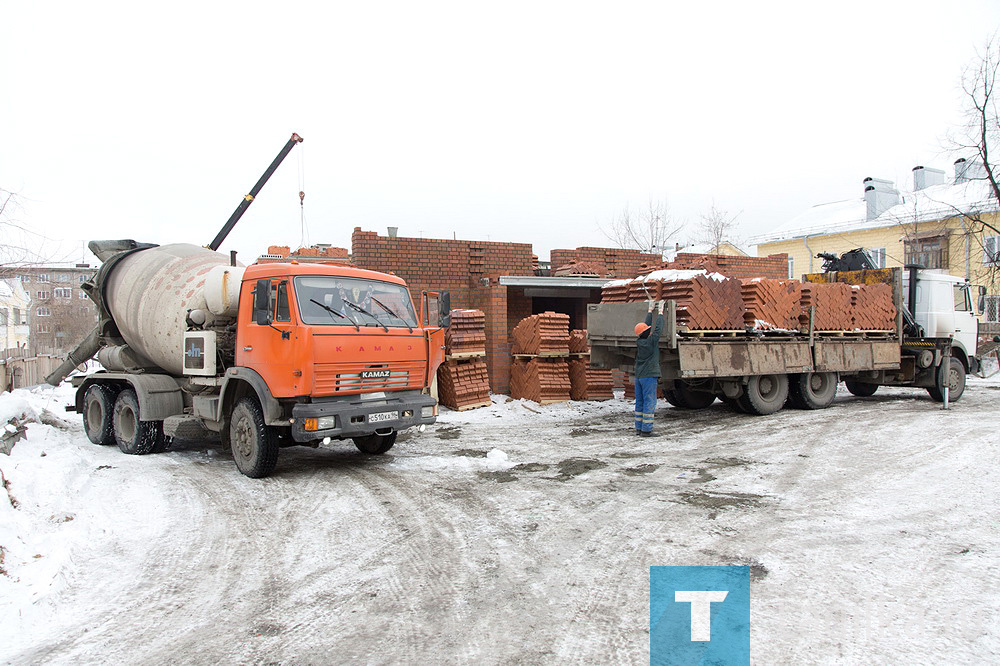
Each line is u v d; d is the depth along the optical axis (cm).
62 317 3838
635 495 714
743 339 1218
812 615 420
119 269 1090
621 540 570
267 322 801
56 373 1223
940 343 1496
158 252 1078
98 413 1109
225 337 903
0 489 605
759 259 2034
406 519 642
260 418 813
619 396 1596
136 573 518
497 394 1500
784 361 1276
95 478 823
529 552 547
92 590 487
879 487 732
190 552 564
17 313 3297
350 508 682
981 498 681
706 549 545
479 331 1426
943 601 438
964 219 2548
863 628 402
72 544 556
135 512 680
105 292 1100
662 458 907
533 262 1734
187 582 499
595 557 532
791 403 1391
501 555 542
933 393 1534
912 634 393
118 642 404
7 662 381
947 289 1538
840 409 1373
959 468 809
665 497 704
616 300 1269
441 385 1385
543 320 1439
